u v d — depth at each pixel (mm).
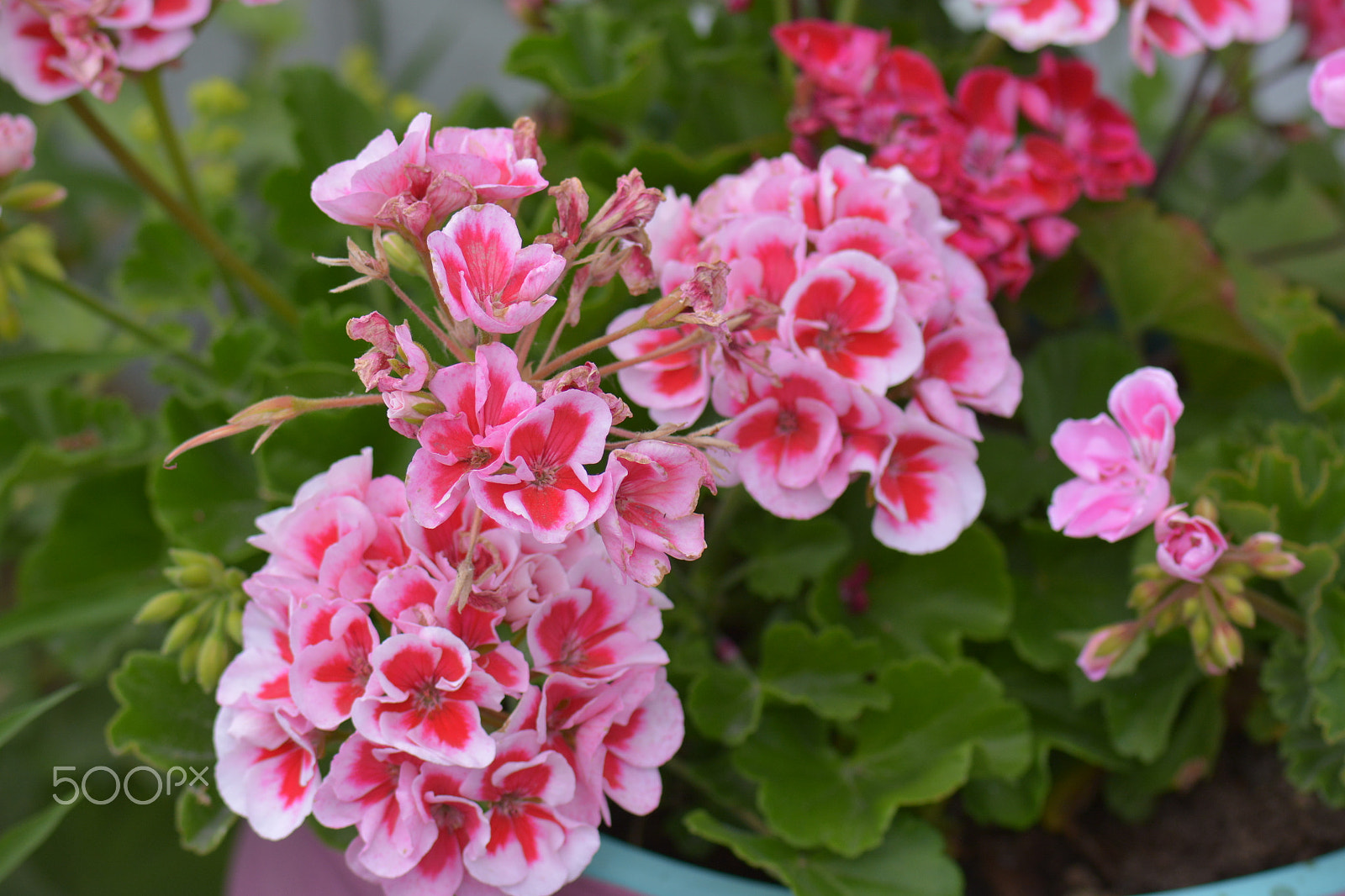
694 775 712
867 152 791
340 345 754
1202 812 747
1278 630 727
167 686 684
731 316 629
